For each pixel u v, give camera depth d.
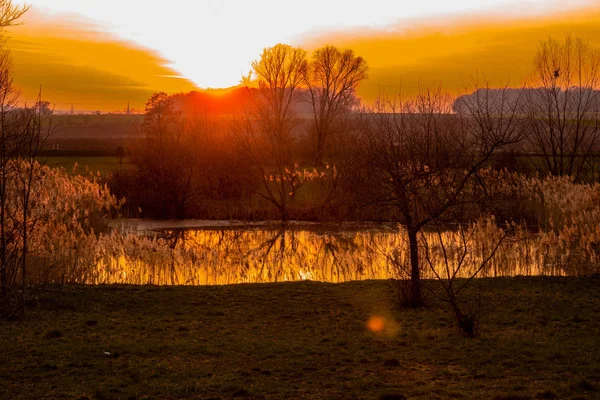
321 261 26.17
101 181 46.72
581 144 41.75
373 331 13.70
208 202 44.94
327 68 65.31
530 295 17.31
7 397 9.31
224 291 18.58
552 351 11.62
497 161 39.09
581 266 22.31
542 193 34.88
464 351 11.85
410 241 16.48
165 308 16.45
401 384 9.95
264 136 42.72
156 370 10.77
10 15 18.67
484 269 22.47
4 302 15.41
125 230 35.59
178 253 23.53
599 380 9.90
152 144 44.62
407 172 16.53
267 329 14.06
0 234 16.72
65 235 23.70
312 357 11.63
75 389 9.68
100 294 17.98
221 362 11.33
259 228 37.69
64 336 13.23
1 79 15.59
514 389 9.52
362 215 35.41
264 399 9.30
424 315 15.24
